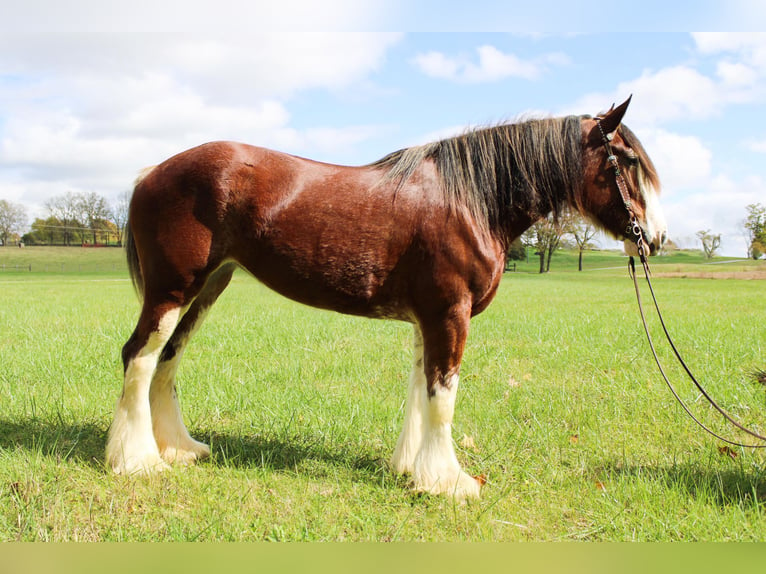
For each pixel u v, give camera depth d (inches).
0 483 134.4
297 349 309.6
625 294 811.4
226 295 724.7
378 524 125.8
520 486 145.0
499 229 148.3
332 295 143.5
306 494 137.2
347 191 140.5
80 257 2837.1
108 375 243.6
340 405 201.2
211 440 169.3
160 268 143.5
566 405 209.3
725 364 263.6
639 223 150.8
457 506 133.0
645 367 268.1
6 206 3225.9
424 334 141.9
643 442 176.2
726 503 135.9
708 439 176.4
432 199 139.1
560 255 3038.9
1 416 182.9
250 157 143.6
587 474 152.3
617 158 149.9
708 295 783.7
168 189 142.4
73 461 148.4
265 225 140.0
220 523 121.6
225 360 277.7
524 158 148.5
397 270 140.4
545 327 397.7
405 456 151.9
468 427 188.1
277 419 189.5
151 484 139.0
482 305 146.4
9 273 2116.1
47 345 308.2
